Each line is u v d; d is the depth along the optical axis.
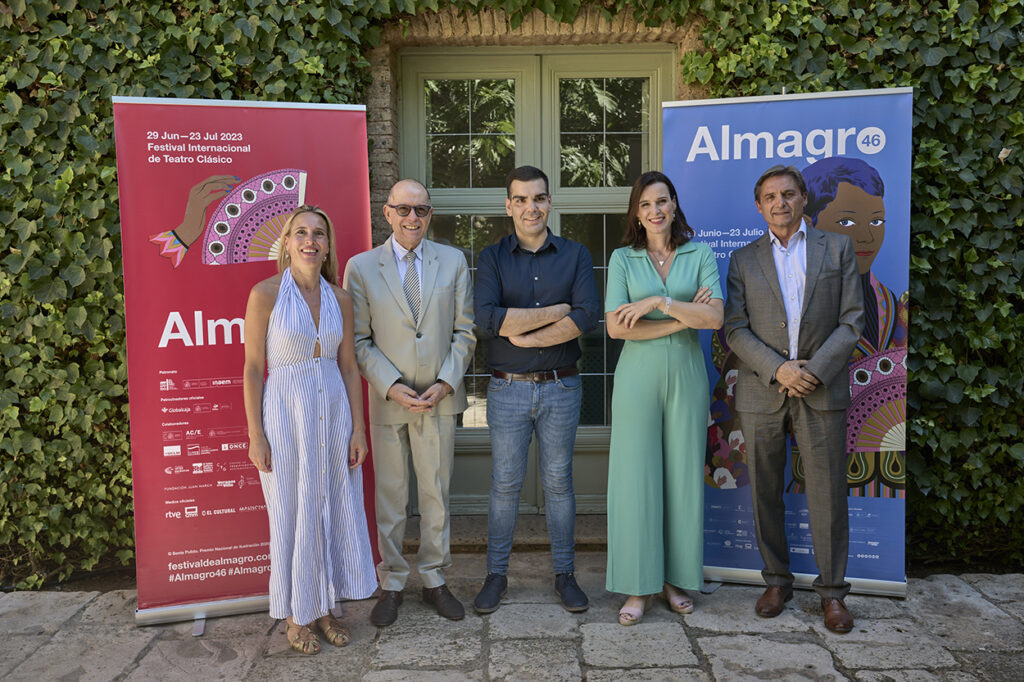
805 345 2.66
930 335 3.21
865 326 2.97
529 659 2.46
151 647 2.63
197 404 2.86
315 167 2.97
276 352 2.44
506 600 2.94
